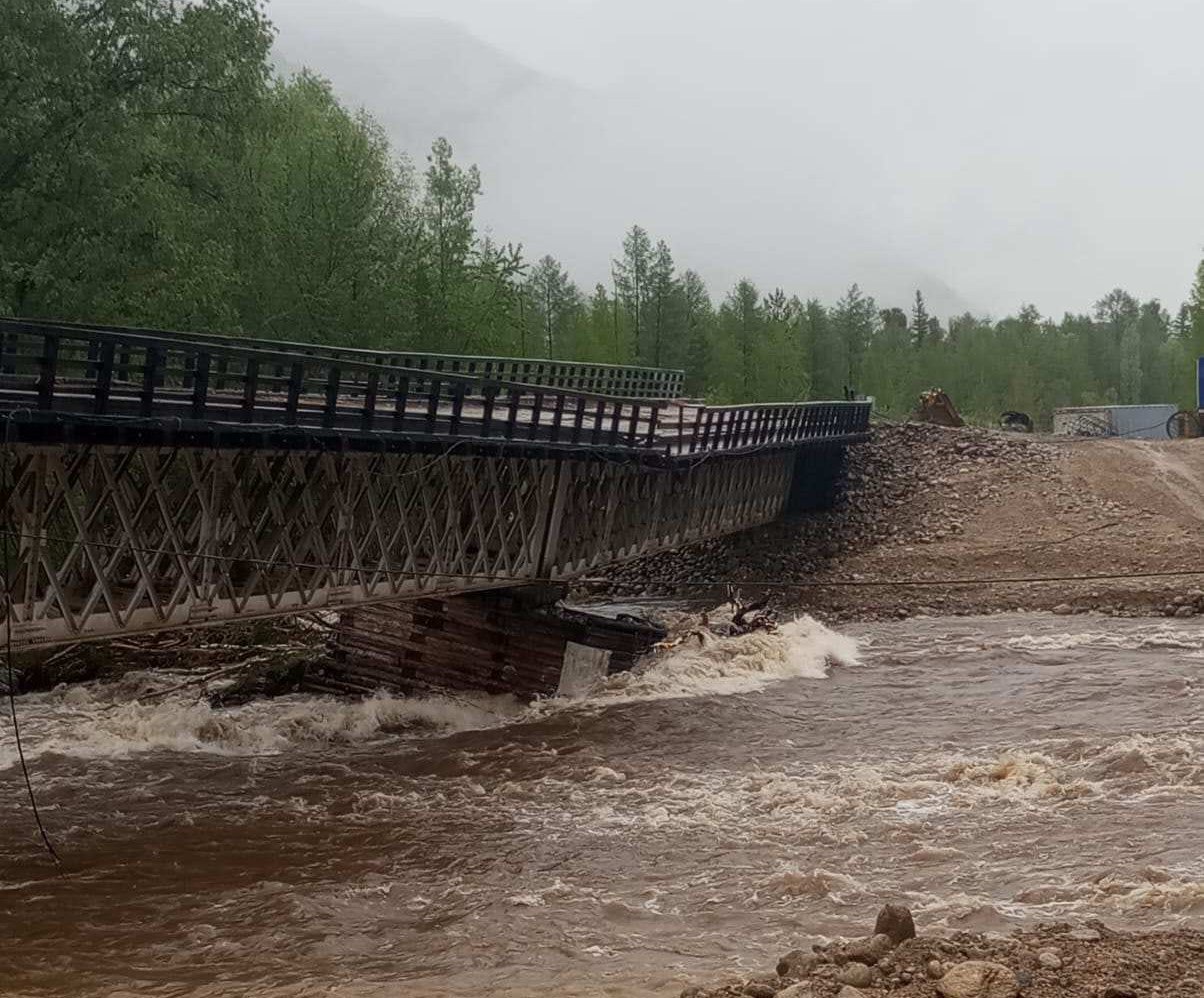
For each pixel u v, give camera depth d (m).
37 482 18.25
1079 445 56.94
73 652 30.38
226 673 30.75
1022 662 31.92
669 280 91.31
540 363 47.50
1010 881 15.90
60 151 35.19
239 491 21.38
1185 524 46.84
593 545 32.59
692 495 39.56
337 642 30.94
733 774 22.19
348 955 13.95
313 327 52.84
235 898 15.91
